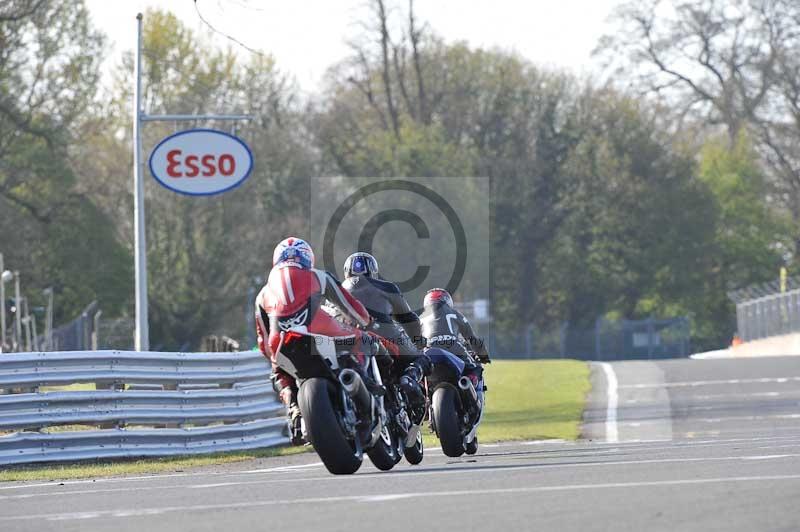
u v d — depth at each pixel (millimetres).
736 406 83688
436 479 35844
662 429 70438
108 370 57656
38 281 190375
